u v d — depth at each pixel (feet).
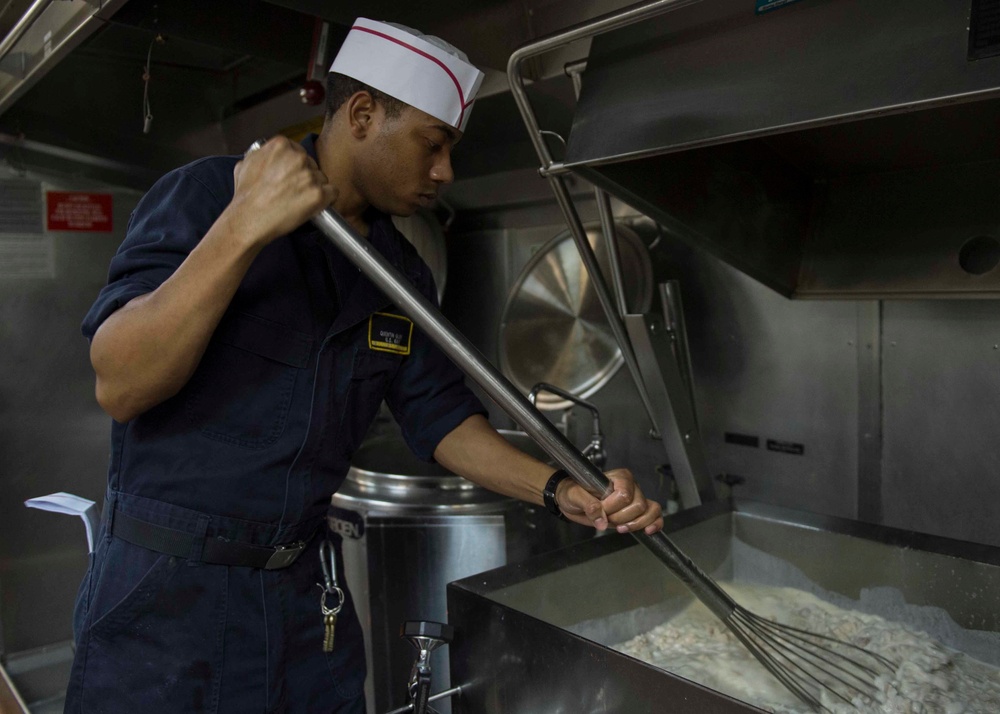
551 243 6.20
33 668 7.12
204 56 6.95
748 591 4.58
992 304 4.18
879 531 4.20
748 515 4.73
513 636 3.15
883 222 4.43
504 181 6.40
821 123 2.63
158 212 3.05
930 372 4.46
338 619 3.59
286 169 2.46
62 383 7.37
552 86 4.61
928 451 4.51
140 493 3.11
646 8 2.95
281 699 3.30
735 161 4.32
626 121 3.27
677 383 4.64
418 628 3.16
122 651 3.11
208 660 3.13
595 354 5.97
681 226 3.99
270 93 6.97
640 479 5.92
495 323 7.15
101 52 6.75
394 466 5.44
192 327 2.55
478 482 3.76
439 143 3.12
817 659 3.78
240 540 3.16
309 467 3.30
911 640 3.75
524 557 4.92
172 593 3.08
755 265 4.48
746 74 2.91
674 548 3.30
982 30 2.33
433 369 3.88
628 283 5.67
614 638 4.14
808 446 5.05
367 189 3.22
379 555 4.82
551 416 6.33
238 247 2.47
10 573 7.17
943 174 4.17
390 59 3.00
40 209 7.05
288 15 4.70
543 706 3.05
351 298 3.35
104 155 7.25
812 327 4.96
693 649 4.06
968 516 4.37
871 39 2.61
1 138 6.75
